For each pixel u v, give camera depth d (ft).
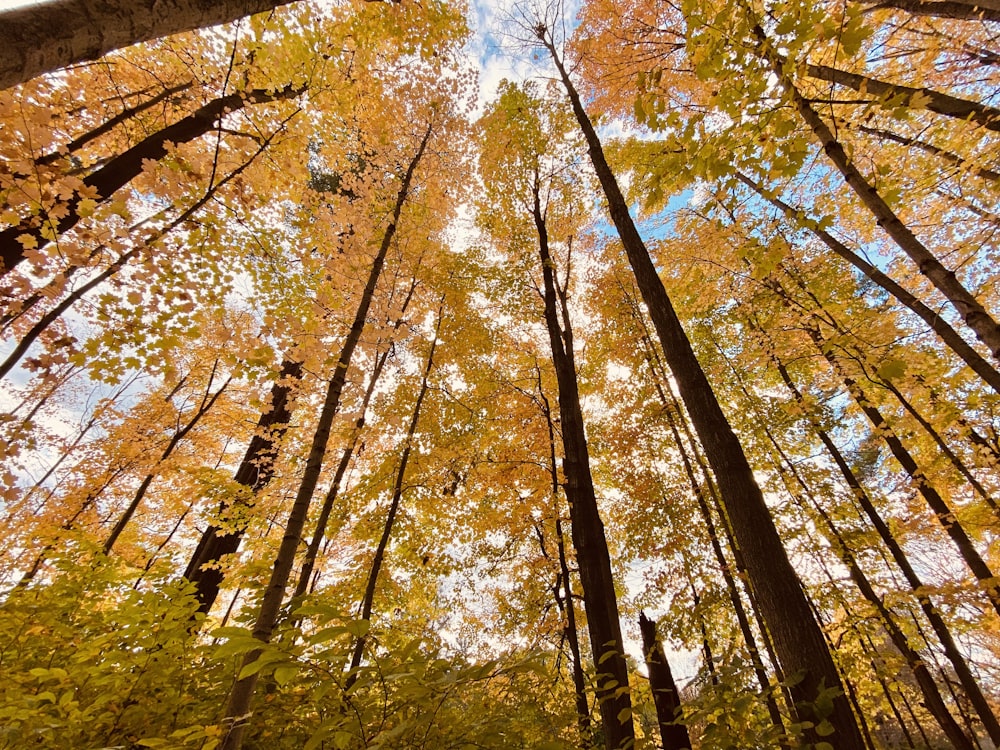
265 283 17.38
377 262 17.70
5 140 10.05
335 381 13.57
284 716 8.29
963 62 15.52
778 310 24.38
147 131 18.12
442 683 4.85
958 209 17.76
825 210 17.62
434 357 25.76
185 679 8.85
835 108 17.19
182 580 9.05
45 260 10.90
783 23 7.59
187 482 24.67
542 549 26.07
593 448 28.94
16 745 6.17
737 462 10.03
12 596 10.12
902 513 23.73
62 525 22.63
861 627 21.26
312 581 25.29
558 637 23.40
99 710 7.67
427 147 23.72
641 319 30.04
